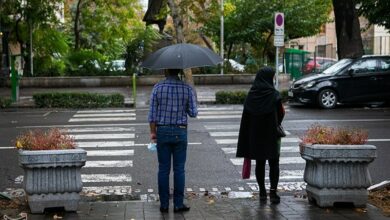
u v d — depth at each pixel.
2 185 8.80
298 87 19.69
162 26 27.55
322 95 19.39
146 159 10.79
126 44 35.78
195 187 8.66
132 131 14.37
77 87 30.00
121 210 6.93
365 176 6.90
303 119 16.42
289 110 18.95
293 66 34.44
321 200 6.89
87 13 35.03
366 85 19.53
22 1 31.08
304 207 7.00
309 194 7.26
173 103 6.75
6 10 30.53
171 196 7.92
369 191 7.77
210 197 7.84
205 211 6.84
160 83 6.84
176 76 6.90
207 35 36.12
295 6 35.12
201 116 17.59
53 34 33.09
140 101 22.62
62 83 30.16
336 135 7.07
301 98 19.52
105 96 21.06
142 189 8.56
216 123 15.85
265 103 7.20
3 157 11.02
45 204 6.71
